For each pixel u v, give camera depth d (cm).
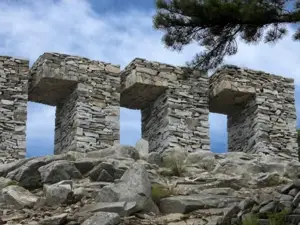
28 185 1490
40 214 1217
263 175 1662
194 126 2077
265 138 2120
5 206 1316
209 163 1752
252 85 2162
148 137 2150
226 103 2214
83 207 1252
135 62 2048
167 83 2073
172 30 1464
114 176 1504
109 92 2020
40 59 1983
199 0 1387
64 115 2056
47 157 1588
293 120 2198
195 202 1307
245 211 1102
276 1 1340
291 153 2153
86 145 1930
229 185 1584
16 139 1884
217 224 1127
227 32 1436
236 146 2228
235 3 1350
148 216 1234
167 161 1739
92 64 2020
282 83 2225
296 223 1038
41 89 2012
